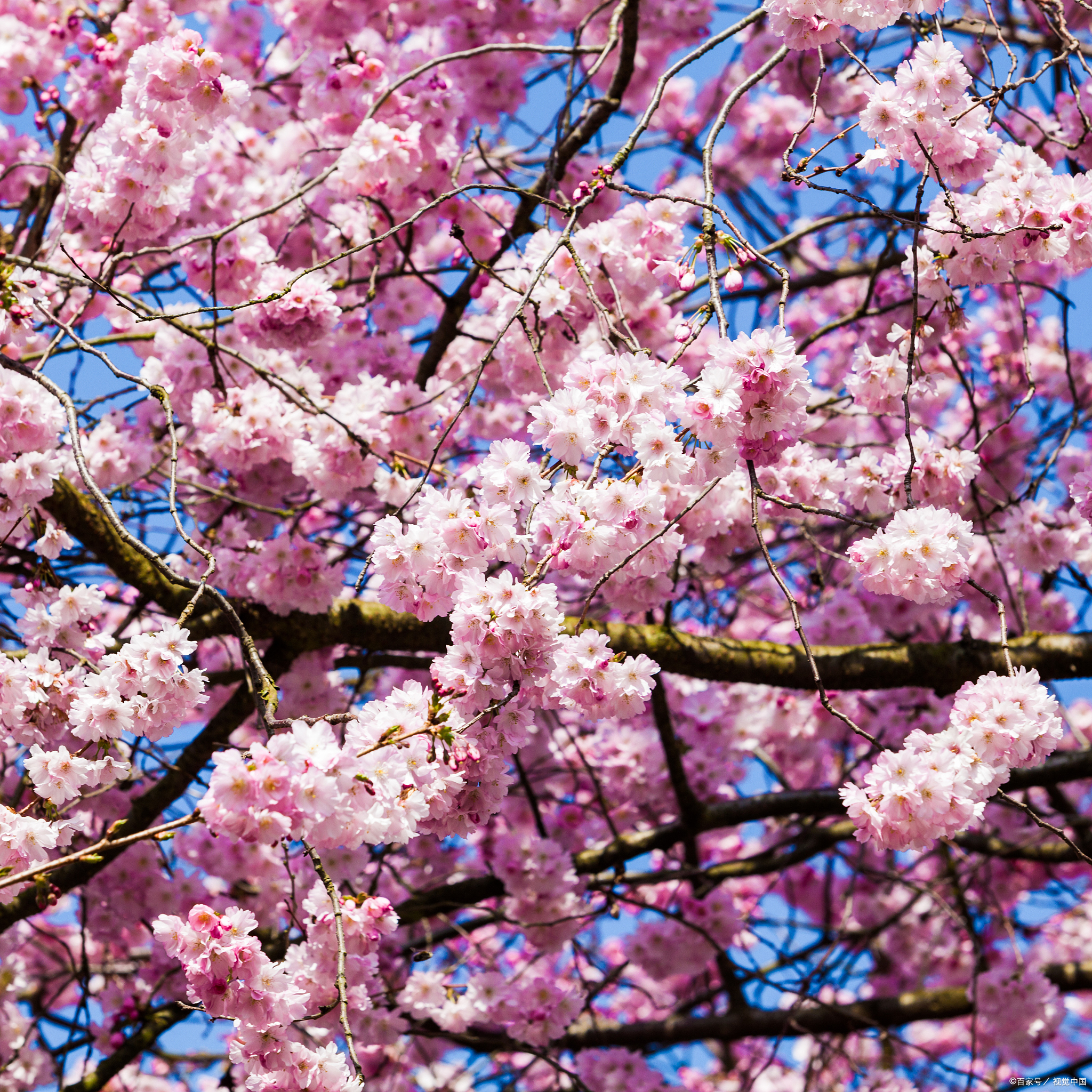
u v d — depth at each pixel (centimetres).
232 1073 379
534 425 259
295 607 397
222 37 576
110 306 455
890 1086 554
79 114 444
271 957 397
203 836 441
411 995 417
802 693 552
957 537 250
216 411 383
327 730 217
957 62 270
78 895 506
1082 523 403
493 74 492
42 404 305
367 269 480
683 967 526
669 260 337
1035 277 590
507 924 554
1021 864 703
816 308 671
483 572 250
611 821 479
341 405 390
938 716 530
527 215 430
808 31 284
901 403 349
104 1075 417
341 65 436
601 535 243
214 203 460
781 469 365
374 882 441
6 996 484
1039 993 534
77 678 293
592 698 248
